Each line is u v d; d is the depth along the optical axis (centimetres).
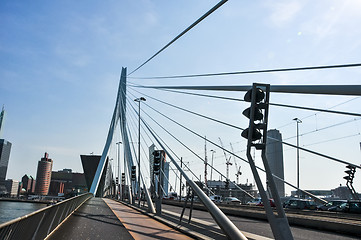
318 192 7400
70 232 1156
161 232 1248
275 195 823
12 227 548
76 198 2412
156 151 2220
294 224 1925
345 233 1544
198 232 1199
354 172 3031
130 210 2677
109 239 1022
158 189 2059
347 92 777
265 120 880
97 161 10056
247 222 1991
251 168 856
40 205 8606
